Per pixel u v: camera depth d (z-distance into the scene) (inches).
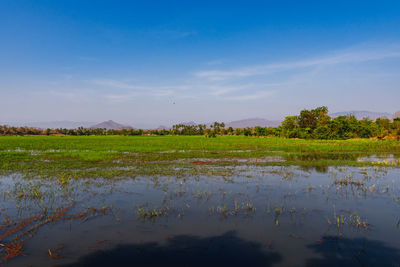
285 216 274.8
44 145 1350.9
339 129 2021.4
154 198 339.0
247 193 365.4
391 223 255.8
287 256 193.8
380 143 1441.9
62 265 181.6
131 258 191.2
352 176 494.0
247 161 717.3
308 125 2258.9
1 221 259.8
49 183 423.2
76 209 295.0
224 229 241.8
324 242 215.8
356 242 215.8
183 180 449.7
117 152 949.2
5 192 366.0
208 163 671.8
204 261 187.0
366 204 316.5
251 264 183.2
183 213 282.8
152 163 665.6
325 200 332.8
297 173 524.4
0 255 195.0
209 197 343.9
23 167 583.2
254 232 235.3
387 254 196.5
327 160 740.7
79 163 655.8
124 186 402.6
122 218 267.9
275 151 1030.4
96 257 192.2
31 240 219.5
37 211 287.9
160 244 212.8
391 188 396.2
